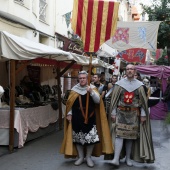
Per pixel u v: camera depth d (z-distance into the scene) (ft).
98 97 18.12
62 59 27.76
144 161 18.48
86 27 18.69
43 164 18.66
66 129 18.75
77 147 18.63
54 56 25.20
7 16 29.63
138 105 18.19
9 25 30.81
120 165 18.75
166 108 38.81
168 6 49.75
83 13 18.67
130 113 18.10
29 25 34.53
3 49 19.11
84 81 18.30
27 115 23.39
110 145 18.39
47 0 43.57
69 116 18.43
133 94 18.01
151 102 27.63
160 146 24.17
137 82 18.25
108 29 18.65
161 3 50.01
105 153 18.52
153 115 39.11
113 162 17.93
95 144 18.92
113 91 18.58
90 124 18.17
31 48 20.31
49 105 28.32
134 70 18.16
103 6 18.60
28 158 19.88
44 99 32.24
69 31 52.54
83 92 18.34
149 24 37.83
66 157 18.88
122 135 18.03
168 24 48.03
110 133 18.63
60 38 48.21
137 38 38.14
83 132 18.10
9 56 19.42
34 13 38.99
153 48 38.14
